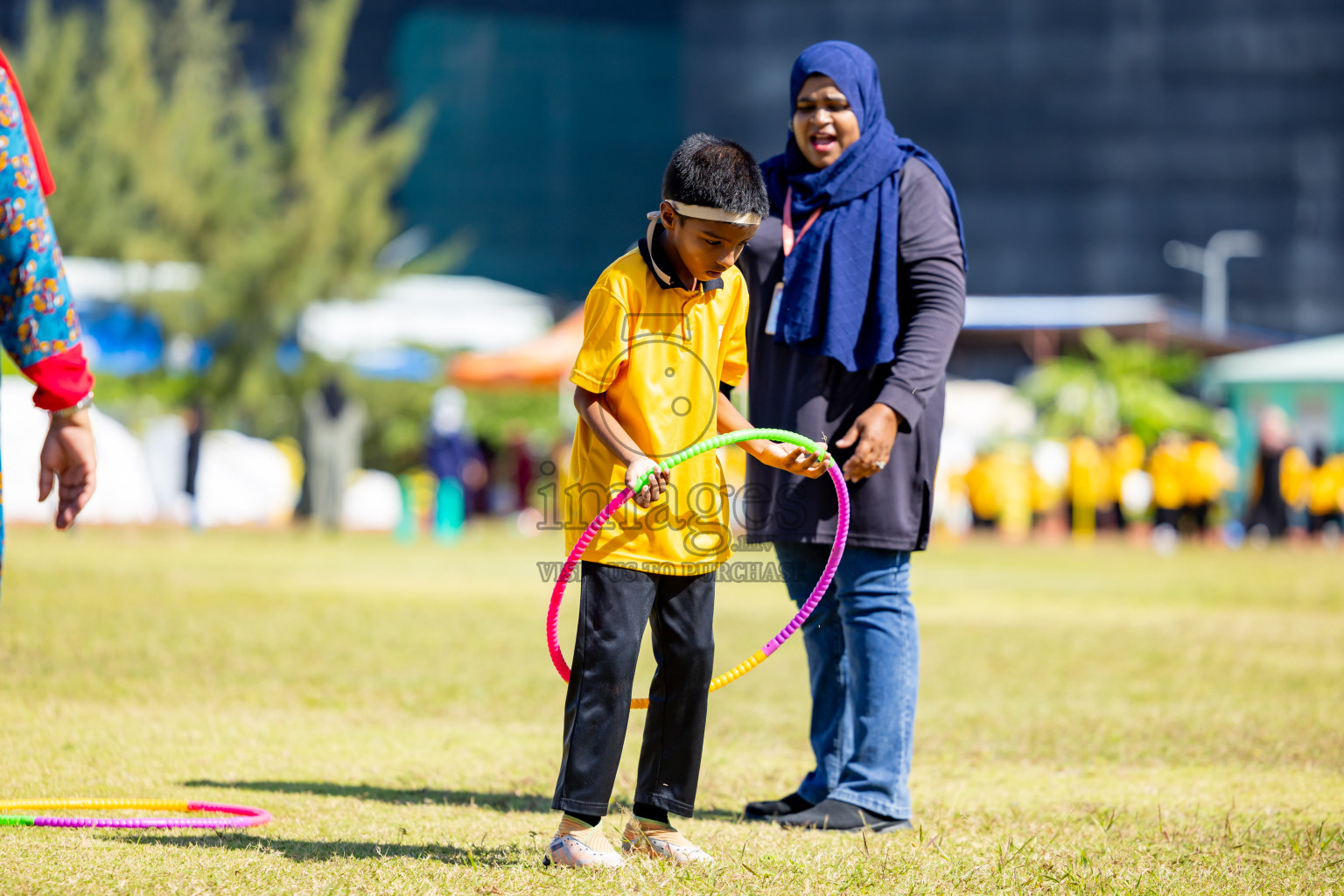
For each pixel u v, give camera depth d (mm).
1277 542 64750
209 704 15766
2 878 7977
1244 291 128625
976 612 28781
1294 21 127375
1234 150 128500
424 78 140500
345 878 8297
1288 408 75750
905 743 11016
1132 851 9602
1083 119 130500
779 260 11711
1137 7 129250
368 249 89750
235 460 66312
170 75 95375
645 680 19203
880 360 11203
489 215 142375
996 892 8383
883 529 11016
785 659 21344
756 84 136875
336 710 15766
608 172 145625
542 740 14375
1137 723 15555
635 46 146625
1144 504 69312
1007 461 69500
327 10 93250
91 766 12133
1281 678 19266
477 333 87562
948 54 132375
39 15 95375
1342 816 10945
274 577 34375
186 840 9391
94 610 24609
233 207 88125
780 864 9000
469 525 72500
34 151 7113
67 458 6906
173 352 85000
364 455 87312
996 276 131875
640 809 9375
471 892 8062
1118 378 75250
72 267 83688
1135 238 129750
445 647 21609
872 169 11500
